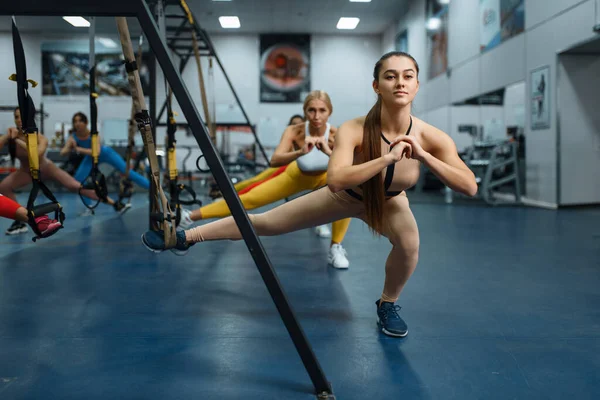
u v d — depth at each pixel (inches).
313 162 116.0
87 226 201.9
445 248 150.9
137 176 215.0
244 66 565.9
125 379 59.9
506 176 327.9
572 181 280.1
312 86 569.0
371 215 68.0
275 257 139.1
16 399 54.6
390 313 76.6
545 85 285.3
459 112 395.9
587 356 66.8
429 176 430.6
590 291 100.2
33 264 127.3
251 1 421.7
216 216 118.7
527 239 168.1
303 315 85.8
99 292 100.4
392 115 64.0
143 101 67.5
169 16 163.8
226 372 62.1
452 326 79.4
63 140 414.9
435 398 55.0
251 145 500.1
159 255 140.5
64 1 51.5
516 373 61.5
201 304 92.4
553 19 275.6
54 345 71.1
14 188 176.6
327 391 55.6
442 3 419.5
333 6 455.2
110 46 550.3
